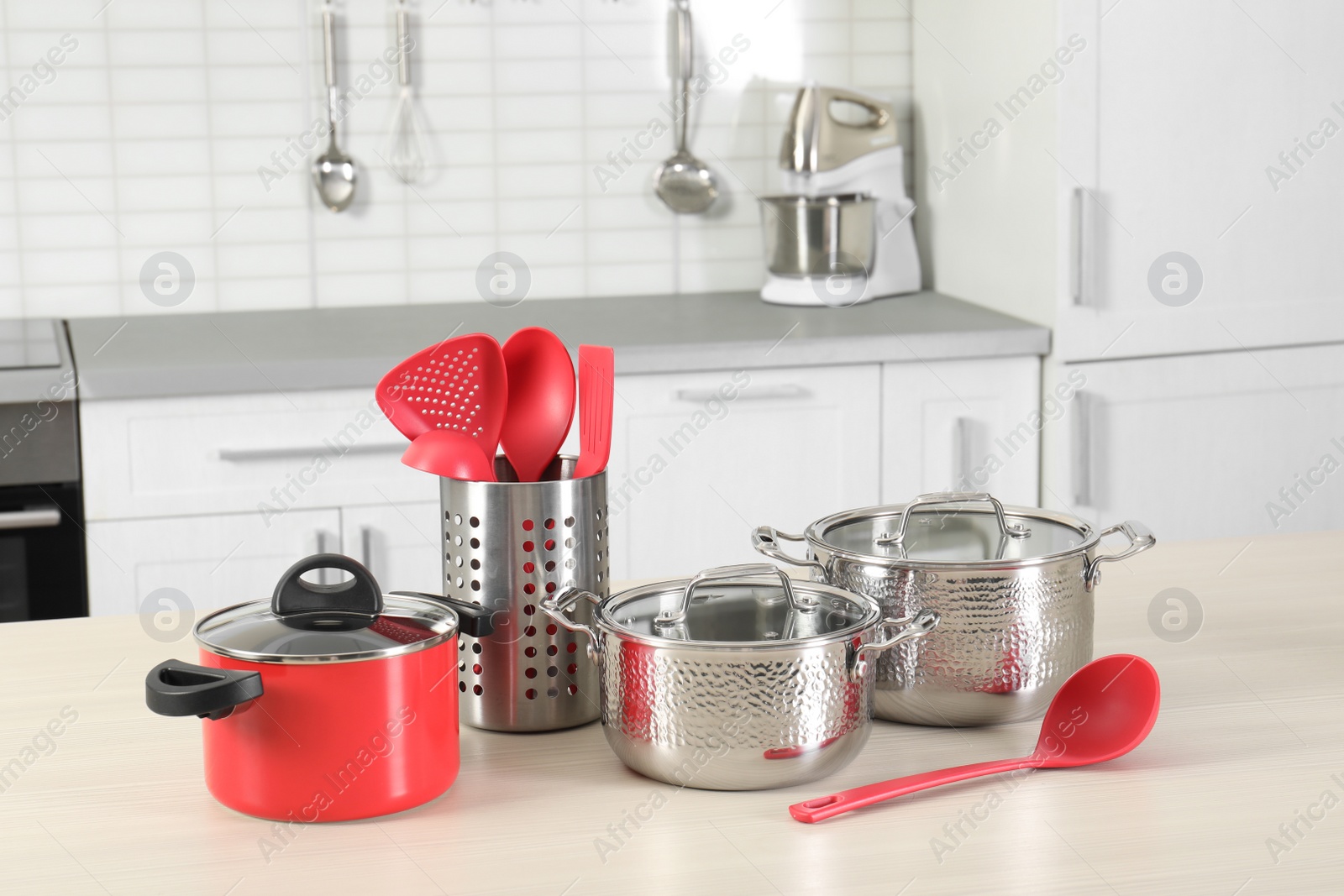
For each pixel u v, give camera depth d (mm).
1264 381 2398
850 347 2240
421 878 691
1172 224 2309
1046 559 855
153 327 2441
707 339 2223
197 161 2564
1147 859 703
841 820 755
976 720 887
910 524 965
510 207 2703
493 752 875
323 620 787
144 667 1037
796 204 2525
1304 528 2469
